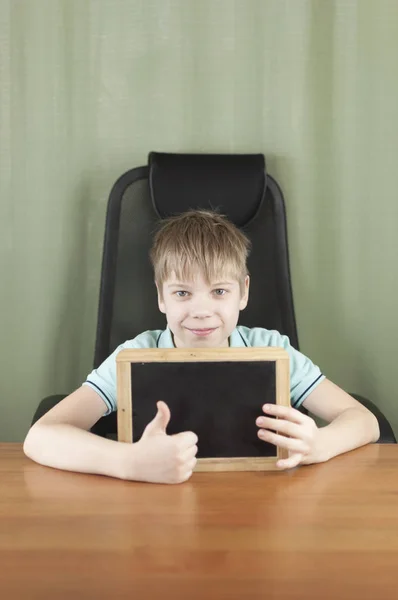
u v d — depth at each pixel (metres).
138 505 0.86
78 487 0.92
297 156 1.84
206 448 0.99
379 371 1.90
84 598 0.65
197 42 1.81
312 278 1.88
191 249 1.18
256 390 0.99
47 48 1.81
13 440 1.92
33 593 0.66
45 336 1.90
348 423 1.11
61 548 0.74
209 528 0.79
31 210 1.86
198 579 0.68
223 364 0.98
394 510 0.84
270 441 0.98
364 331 1.89
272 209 1.68
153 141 1.84
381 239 1.86
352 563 0.71
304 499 0.88
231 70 1.82
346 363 1.90
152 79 1.82
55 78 1.82
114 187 1.66
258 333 1.41
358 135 1.83
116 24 1.81
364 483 0.94
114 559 0.72
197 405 0.98
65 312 1.89
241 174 1.65
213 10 1.80
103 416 1.37
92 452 0.97
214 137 1.84
